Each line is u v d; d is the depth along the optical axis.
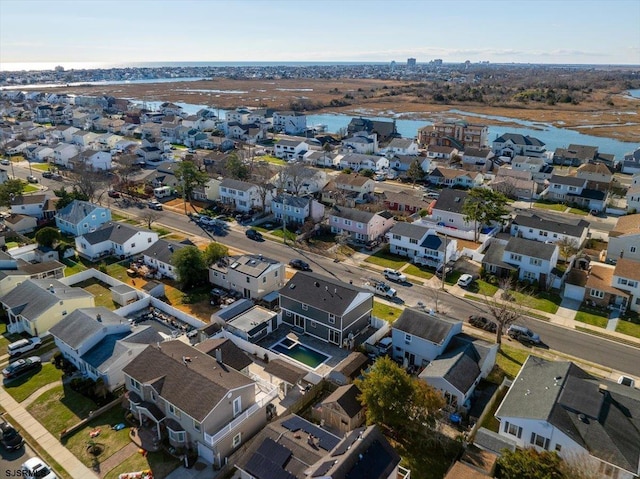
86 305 54.06
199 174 94.31
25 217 80.56
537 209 94.56
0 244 70.62
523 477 30.52
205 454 34.94
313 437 33.31
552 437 34.44
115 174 107.88
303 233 78.62
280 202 85.25
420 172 110.62
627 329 53.69
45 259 68.06
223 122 174.00
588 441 33.41
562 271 63.97
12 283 57.41
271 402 41.09
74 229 77.62
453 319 49.19
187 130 152.50
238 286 60.00
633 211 91.06
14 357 47.22
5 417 39.19
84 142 140.88
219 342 45.12
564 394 36.94
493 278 64.31
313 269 67.69
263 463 31.36
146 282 63.66
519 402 37.59
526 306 58.28
